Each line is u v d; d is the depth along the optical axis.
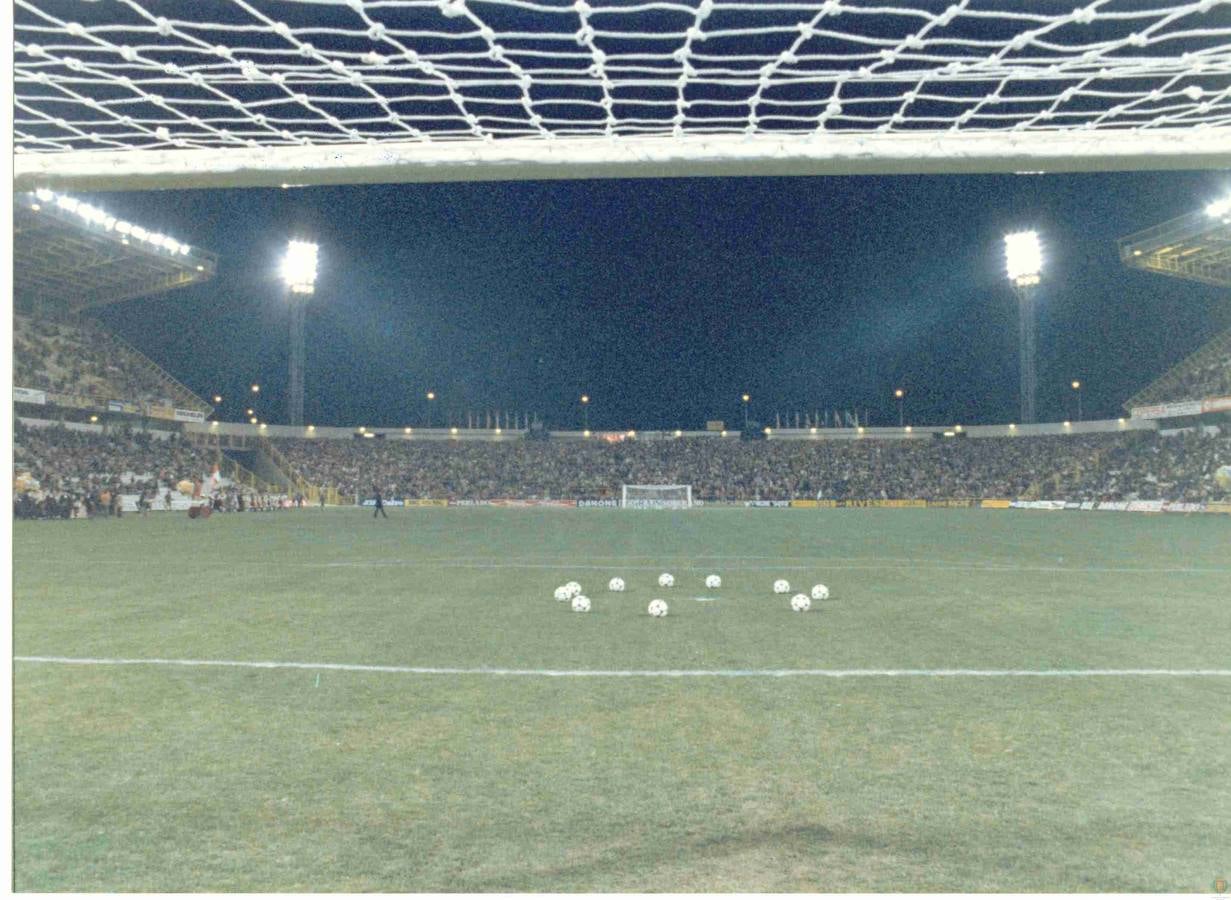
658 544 21.03
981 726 5.20
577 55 4.81
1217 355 51.81
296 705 5.68
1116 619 9.31
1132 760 4.56
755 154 4.12
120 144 4.38
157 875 3.26
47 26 4.22
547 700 5.81
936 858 3.40
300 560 16.28
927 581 12.95
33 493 34.22
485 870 3.30
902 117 4.71
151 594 11.30
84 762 4.54
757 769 4.41
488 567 15.01
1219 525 30.95
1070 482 54.81
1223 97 4.64
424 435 68.12
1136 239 42.53
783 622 9.09
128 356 51.00
